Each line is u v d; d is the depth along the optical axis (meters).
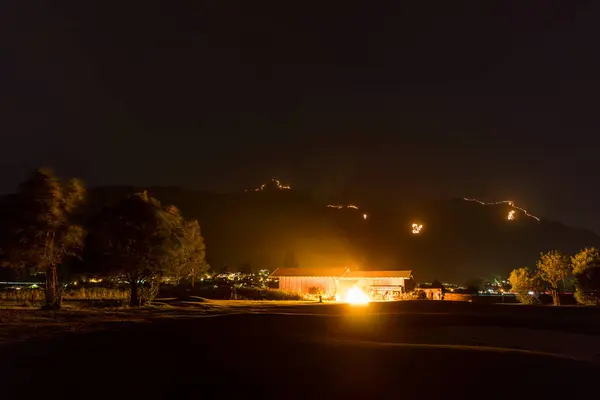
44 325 19.38
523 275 44.88
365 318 23.72
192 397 10.08
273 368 11.87
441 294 52.59
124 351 13.70
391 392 10.27
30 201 26.58
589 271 38.25
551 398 9.98
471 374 11.37
